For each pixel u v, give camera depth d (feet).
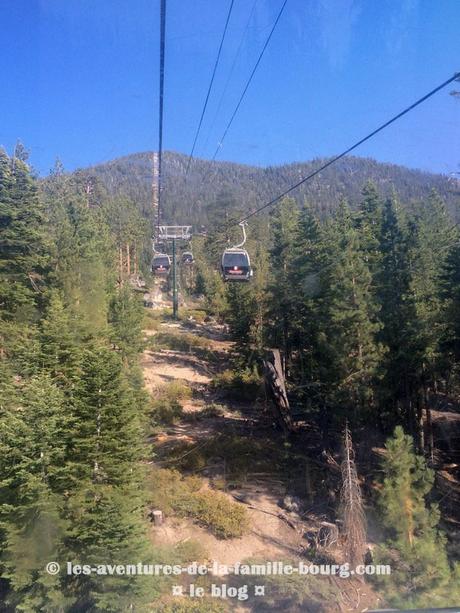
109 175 328.08
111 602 50.57
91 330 94.99
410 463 61.16
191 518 76.48
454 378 105.40
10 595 51.70
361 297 91.30
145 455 63.57
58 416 57.98
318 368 99.66
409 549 54.49
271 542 72.18
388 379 97.14
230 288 160.76
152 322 232.94
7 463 55.47
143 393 90.17
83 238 141.18
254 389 140.05
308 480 90.43
